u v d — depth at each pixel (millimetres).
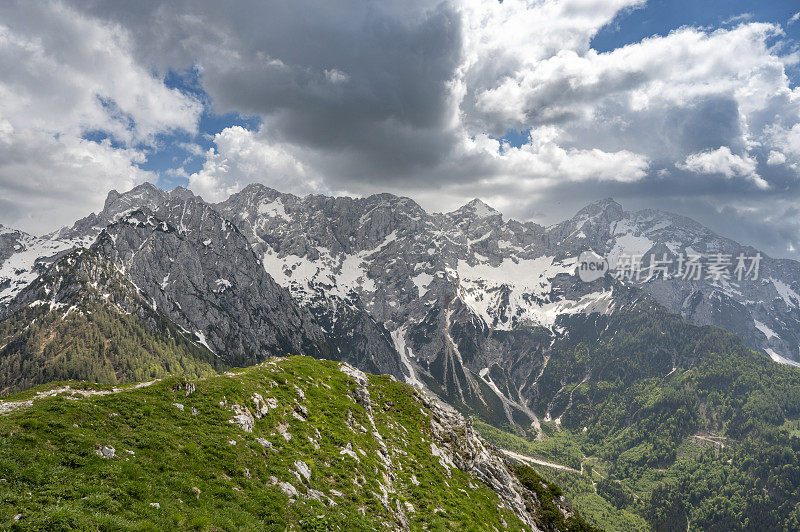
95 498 27672
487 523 57219
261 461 42688
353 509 43062
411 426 83312
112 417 38812
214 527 30422
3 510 23891
